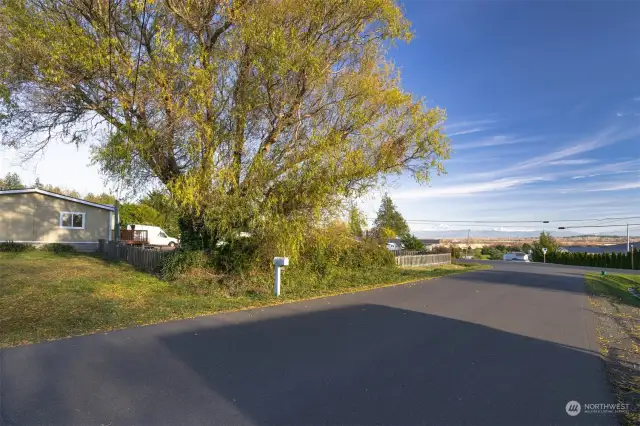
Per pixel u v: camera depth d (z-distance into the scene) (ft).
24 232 79.51
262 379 16.26
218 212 37.76
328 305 33.14
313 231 41.96
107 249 77.46
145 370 17.04
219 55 36.76
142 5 34.58
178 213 41.65
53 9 34.17
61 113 42.16
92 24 34.91
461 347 21.18
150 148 36.73
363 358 19.08
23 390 14.80
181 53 36.37
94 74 34.99
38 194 81.05
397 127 44.37
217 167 36.81
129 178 39.96
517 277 64.23
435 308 32.45
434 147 45.06
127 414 13.08
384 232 68.03
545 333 24.81
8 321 24.91
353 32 41.42
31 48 32.30
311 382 16.01
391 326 25.73
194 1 36.76
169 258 45.75
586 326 27.32
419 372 17.26
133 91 34.78
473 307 33.35
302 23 38.86
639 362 19.62
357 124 41.52
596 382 16.51
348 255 56.34
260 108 39.68
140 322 25.57
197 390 15.07
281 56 35.86
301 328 24.86
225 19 37.81
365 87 42.01
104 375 16.40
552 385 16.07
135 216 116.67
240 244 43.27
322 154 37.65
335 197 40.11
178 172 38.81
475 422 12.82
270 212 38.32
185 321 26.14
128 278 43.80
